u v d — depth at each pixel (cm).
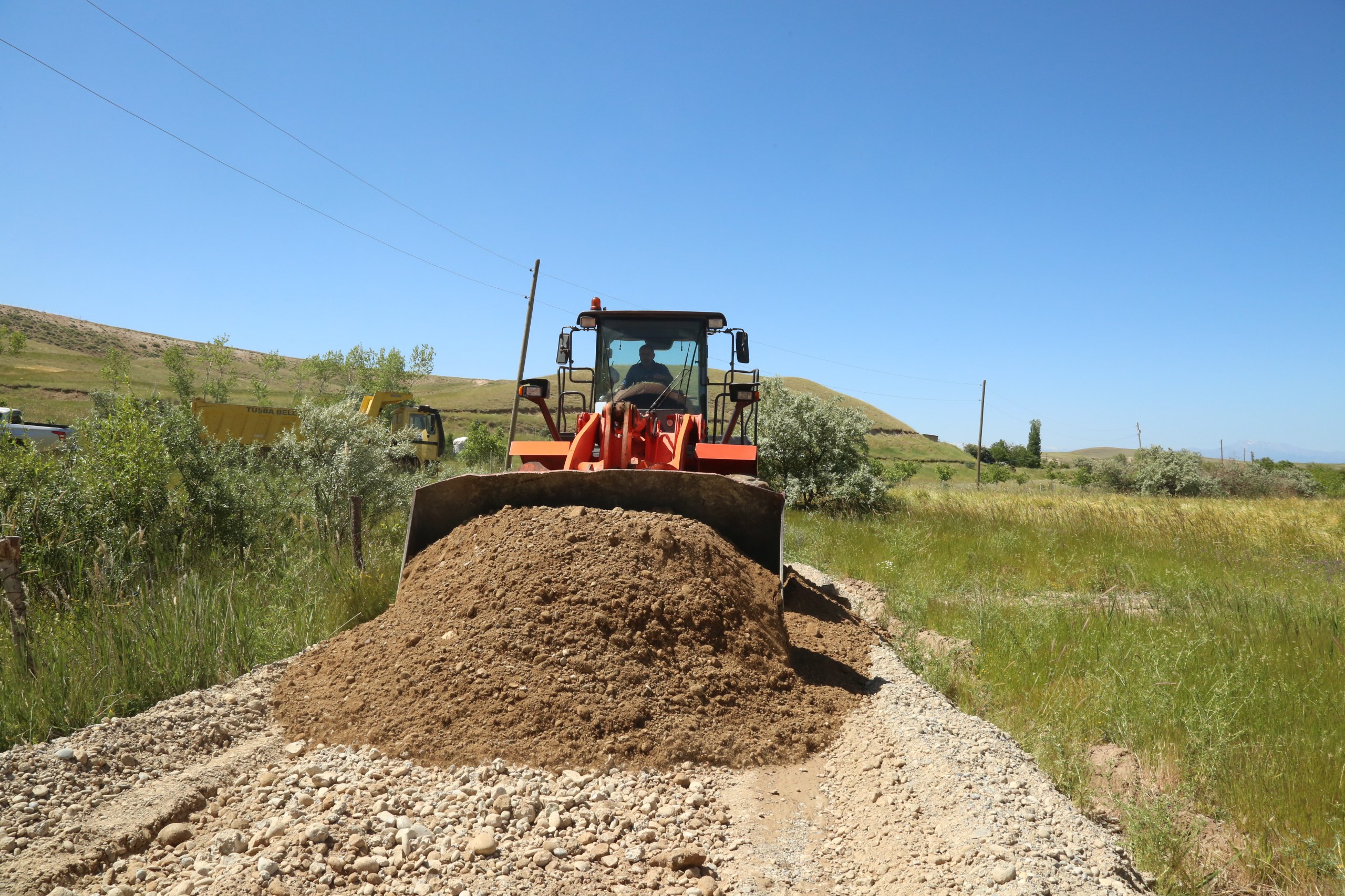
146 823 317
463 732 391
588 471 559
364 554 832
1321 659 638
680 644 454
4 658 474
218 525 846
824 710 454
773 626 510
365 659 457
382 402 2697
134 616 538
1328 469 5241
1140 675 550
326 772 369
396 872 295
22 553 662
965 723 434
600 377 845
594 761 379
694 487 555
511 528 516
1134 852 348
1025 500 2133
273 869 283
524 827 329
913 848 310
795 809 364
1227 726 455
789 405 1930
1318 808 396
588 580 469
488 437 3120
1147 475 3488
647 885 298
